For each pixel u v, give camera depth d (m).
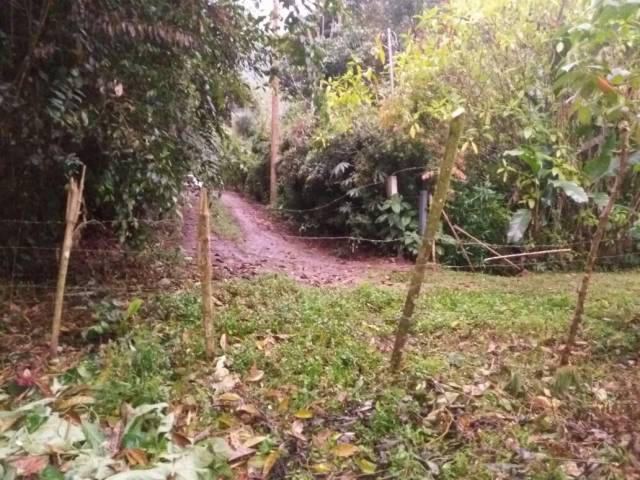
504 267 7.06
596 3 2.95
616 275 6.71
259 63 5.34
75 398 2.66
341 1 4.65
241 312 4.32
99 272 5.13
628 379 3.33
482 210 7.31
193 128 5.46
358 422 2.70
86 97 4.11
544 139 5.18
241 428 2.63
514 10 5.59
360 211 8.72
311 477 2.26
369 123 8.33
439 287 5.75
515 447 2.47
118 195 4.93
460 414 2.80
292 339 3.83
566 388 3.04
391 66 7.42
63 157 4.09
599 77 2.94
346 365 3.42
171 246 6.55
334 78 7.45
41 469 2.09
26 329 3.79
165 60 4.50
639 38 3.33
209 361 3.39
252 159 13.56
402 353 3.37
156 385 2.88
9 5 3.62
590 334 4.11
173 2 4.21
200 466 2.26
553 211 7.03
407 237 7.87
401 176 8.29
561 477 2.20
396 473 2.27
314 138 8.94
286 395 2.99
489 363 3.57
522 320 4.40
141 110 4.34
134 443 2.34
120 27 3.63
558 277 6.50
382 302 5.00
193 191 6.85
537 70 5.59
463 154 6.61
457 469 2.30
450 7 5.86
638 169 3.47
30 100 3.69
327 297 5.03
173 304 4.29
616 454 2.38
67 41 3.73
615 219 6.12
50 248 4.70
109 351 3.25
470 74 5.95
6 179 4.34
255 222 10.77
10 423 2.41
